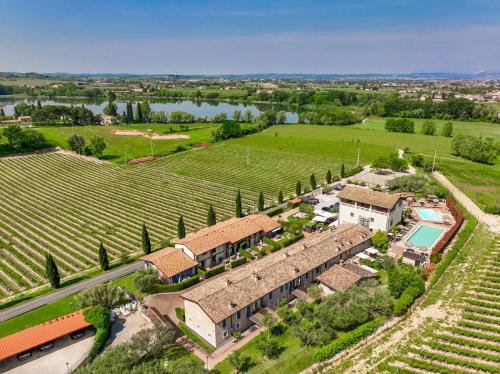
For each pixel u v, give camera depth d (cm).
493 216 10638
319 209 11262
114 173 16200
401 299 6256
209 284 6381
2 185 14500
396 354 5291
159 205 12344
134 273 7650
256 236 9188
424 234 9500
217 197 13100
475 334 5584
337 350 5253
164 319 6341
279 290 6562
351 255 8212
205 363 5228
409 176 13025
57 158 18512
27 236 10019
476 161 17238
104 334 5703
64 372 5150
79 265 8488
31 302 6944
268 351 5228
